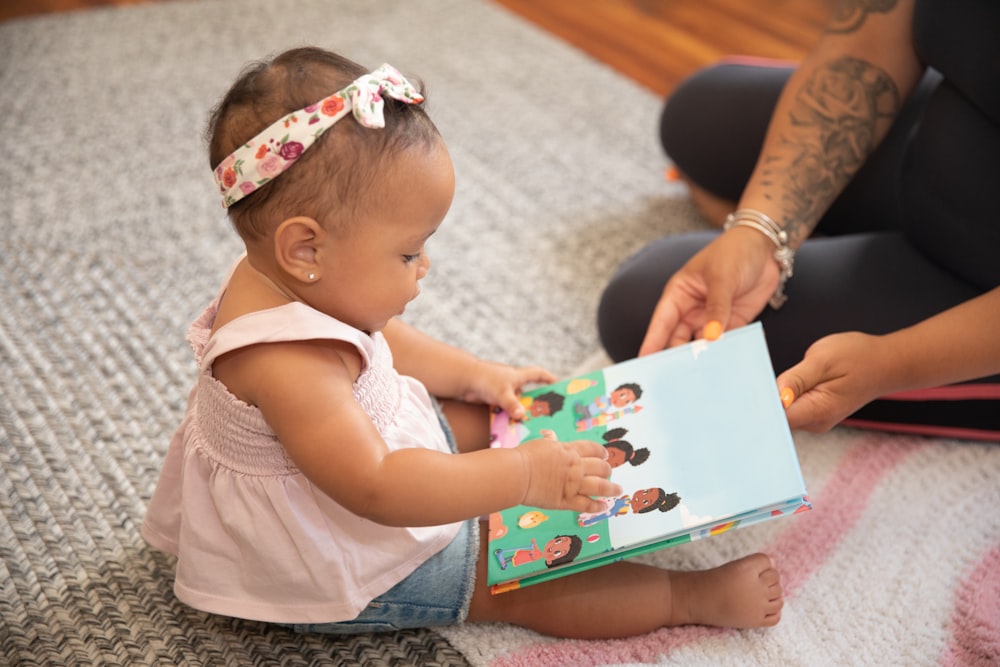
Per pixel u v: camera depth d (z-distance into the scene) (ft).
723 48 7.10
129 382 4.31
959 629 3.35
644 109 6.43
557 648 3.32
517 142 6.06
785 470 3.05
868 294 3.86
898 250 4.02
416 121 2.77
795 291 3.94
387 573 3.09
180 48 6.86
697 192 5.27
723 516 2.99
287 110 2.68
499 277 5.03
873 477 3.93
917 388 3.45
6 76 6.42
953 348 3.34
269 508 2.98
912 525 3.73
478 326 4.70
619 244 5.26
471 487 2.78
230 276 3.11
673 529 3.00
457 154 5.93
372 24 7.26
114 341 4.53
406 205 2.75
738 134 4.85
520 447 2.91
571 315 4.79
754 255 3.77
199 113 6.20
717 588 3.28
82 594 3.46
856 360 3.35
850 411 3.44
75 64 6.61
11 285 4.83
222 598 3.09
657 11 7.59
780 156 4.03
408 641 3.35
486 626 3.41
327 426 2.74
